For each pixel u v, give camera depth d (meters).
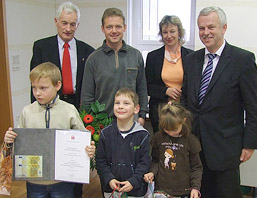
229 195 1.95
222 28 1.83
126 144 1.85
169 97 2.52
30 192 1.81
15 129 1.67
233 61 1.83
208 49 1.91
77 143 1.67
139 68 2.29
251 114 1.83
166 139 1.92
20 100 3.38
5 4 2.99
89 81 2.23
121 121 1.86
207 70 1.92
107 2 3.45
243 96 1.83
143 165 1.84
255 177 2.70
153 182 1.86
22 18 3.25
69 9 2.32
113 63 2.18
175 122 1.83
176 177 1.87
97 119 2.11
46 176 1.71
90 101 2.24
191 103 1.98
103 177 1.85
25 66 3.40
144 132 1.88
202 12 1.84
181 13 3.47
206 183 2.06
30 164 1.70
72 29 2.37
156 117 2.61
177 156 1.88
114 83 2.18
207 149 1.91
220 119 1.88
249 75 1.80
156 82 2.62
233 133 1.88
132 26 3.67
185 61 2.09
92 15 3.51
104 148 1.89
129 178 1.83
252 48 2.83
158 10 3.55
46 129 1.68
